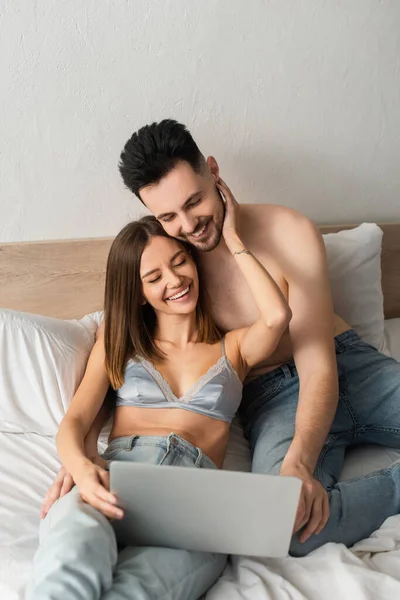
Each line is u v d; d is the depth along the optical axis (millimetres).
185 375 1368
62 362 1441
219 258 1463
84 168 1653
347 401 1429
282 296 1301
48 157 1625
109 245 1708
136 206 1715
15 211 1658
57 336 1461
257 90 1688
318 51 1695
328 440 1371
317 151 1795
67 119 1602
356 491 1219
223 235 1384
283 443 1330
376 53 1737
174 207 1295
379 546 1138
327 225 1881
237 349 1396
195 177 1292
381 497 1224
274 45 1658
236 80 1665
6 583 1063
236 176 1763
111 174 1673
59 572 925
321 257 1452
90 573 934
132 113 1631
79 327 1540
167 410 1327
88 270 1718
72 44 1544
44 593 915
